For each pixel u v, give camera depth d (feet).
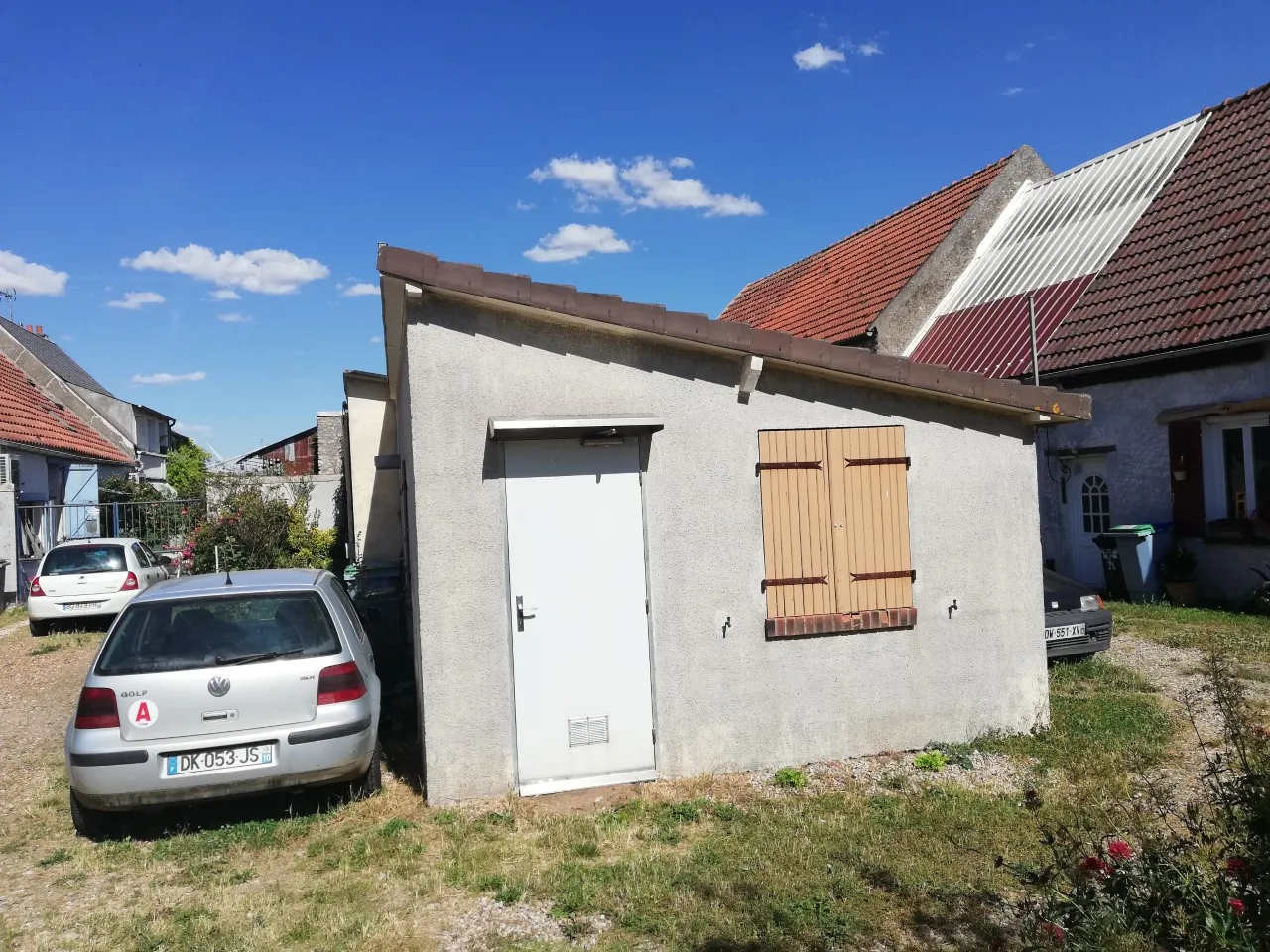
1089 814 16.11
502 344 18.51
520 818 17.17
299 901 14.14
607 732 18.95
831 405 20.49
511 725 18.43
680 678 19.43
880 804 17.57
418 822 17.15
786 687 20.07
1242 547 37.86
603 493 19.01
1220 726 21.97
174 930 13.23
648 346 19.35
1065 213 55.93
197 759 16.35
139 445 115.65
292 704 16.85
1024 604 21.91
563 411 18.81
